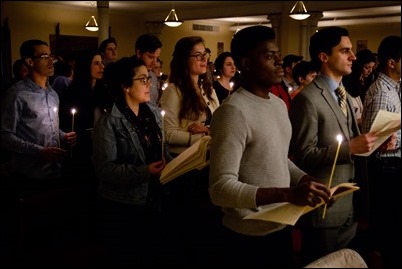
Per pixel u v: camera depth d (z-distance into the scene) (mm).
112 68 2256
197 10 14477
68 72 5277
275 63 1592
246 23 17375
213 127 1553
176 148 2656
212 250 1823
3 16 12328
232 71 3928
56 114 2857
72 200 2156
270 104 1626
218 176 1478
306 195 1341
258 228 1607
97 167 2146
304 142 2080
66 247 2123
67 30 13820
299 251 2877
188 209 2748
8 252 2365
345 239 2256
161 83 5305
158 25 15617
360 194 2193
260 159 1557
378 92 2568
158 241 2361
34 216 2004
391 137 2443
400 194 2604
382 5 10875
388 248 2561
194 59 2674
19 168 2770
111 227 2197
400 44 2543
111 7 14188
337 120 2100
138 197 2197
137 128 2238
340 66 2145
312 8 11891
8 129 2648
